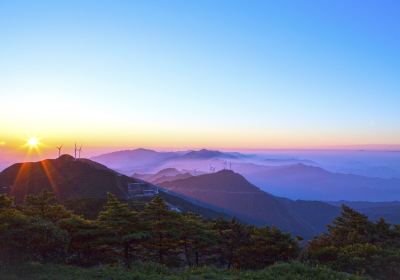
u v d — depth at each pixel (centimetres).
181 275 2028
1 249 2108
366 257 2548
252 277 1972
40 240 2230
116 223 3042
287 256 3653
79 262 2838
